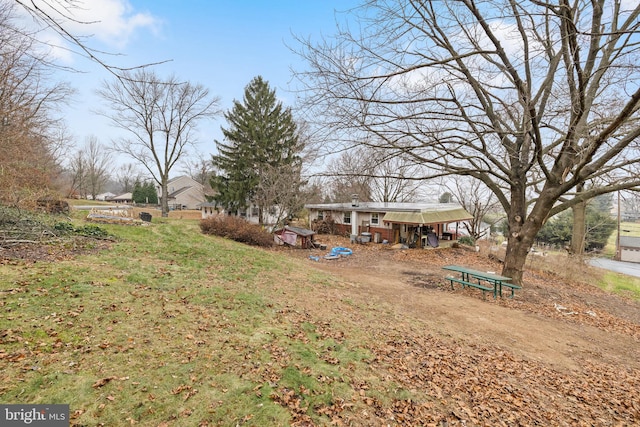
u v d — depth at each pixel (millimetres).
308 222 30891
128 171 70688
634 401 4609
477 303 8875
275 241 20641
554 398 4449
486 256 18203
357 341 5438
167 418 3008
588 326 7910
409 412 3703
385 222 20312
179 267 8453
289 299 7316
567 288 12711
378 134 8844
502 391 4441
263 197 23125
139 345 4160
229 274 8711
